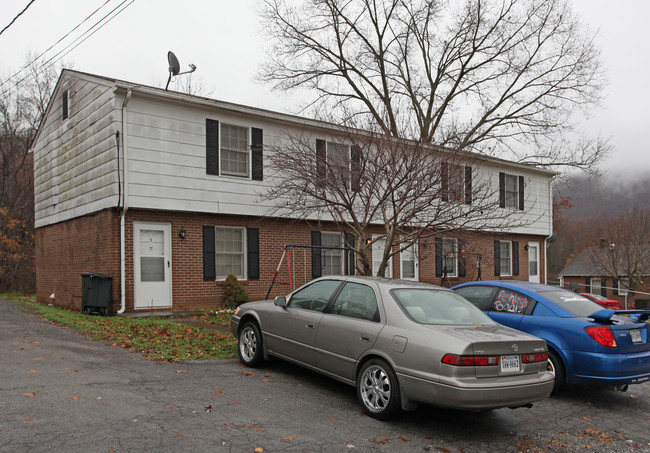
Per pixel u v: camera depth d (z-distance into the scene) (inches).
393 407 203.2
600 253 1289.4
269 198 495.5
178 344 338.0
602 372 248.1
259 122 557.6
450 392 186.9
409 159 398.6
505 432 211.0
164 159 494.3
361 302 236.2
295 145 483.8
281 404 222.8
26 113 1123.3
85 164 526.0
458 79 842.8
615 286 1664.6
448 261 763.4
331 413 216.1
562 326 265.3
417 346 199.3
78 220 546.9
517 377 199.9
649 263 1149.7
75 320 423.5
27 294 975.6
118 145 467.5
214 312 505.0
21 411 188.5
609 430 223.1
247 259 561.0
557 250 2325.3
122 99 474.3
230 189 537.3
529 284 312.5
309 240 613.0
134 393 222.7
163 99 492.7
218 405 214.4
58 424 179.0
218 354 317.7
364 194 435.2
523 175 851.4
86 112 526.9
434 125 813.9
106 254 482.3
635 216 1262.3
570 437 211.0
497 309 301.1
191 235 518.9
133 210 482.6
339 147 463.8
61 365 262.5
